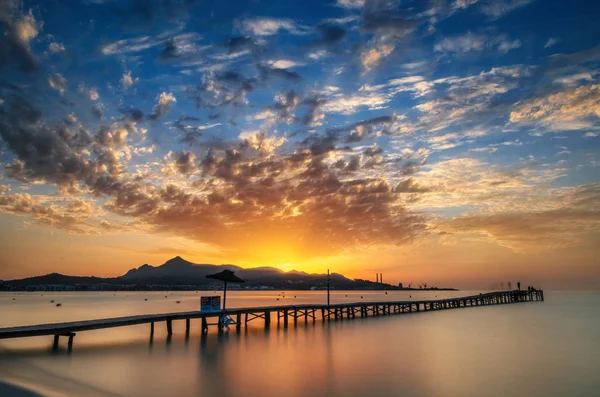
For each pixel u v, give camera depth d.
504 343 32.44
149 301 124.69
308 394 17.53
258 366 23.08
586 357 26.23
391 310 77.81
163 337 35.50
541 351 28.48
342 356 26.39
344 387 18.62
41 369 21.80
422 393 17.77
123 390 17.84
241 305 98.25
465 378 20.41
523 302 110.00
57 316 59.12
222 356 26.27
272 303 110.62
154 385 18.75
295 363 23.97
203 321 38.97
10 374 20.27
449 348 29.91
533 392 18.14
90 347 29.61
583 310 76.06
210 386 18.64
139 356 26.02
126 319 32.03
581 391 18.38
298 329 43.28
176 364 23.50
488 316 61.41
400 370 22.09
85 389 17.84
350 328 44.47
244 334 38.25
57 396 16.50
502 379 20.28
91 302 114.31
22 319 53.50
